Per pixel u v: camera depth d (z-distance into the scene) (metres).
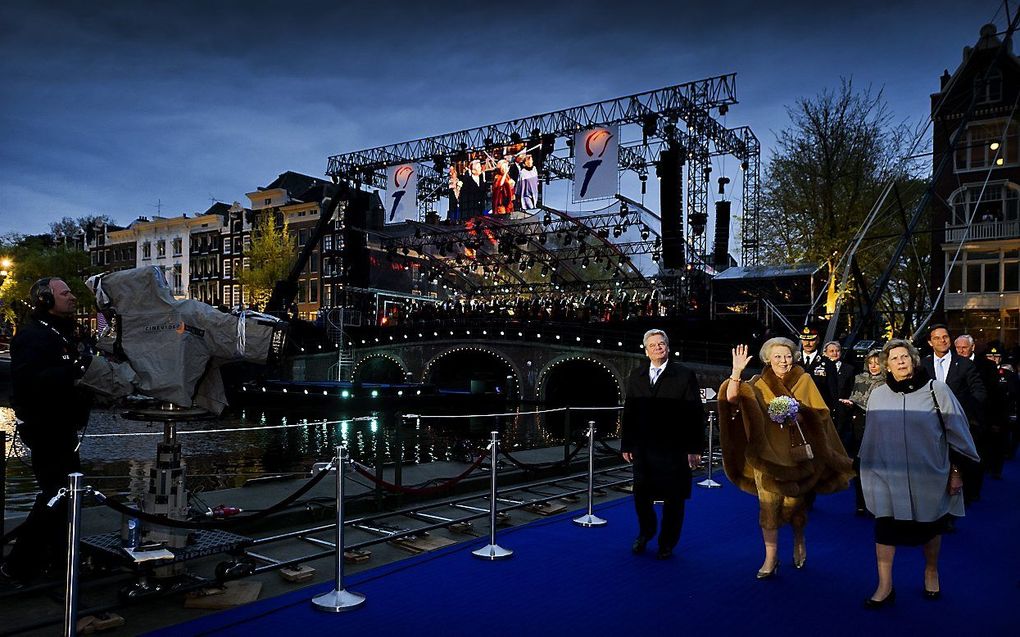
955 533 6.93
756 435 5.28
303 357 46.62
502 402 39.00
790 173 29.50
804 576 5.40
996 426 9.86
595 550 6.11
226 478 17.03
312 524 6.91
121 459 20.02
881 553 4.75
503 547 6.20
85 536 5.13
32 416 4.54
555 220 37.97
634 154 35.78
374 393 34.81
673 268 29.61
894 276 33.16
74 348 4.80
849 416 8.38
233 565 4.84
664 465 5.82
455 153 36.25
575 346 37.97
